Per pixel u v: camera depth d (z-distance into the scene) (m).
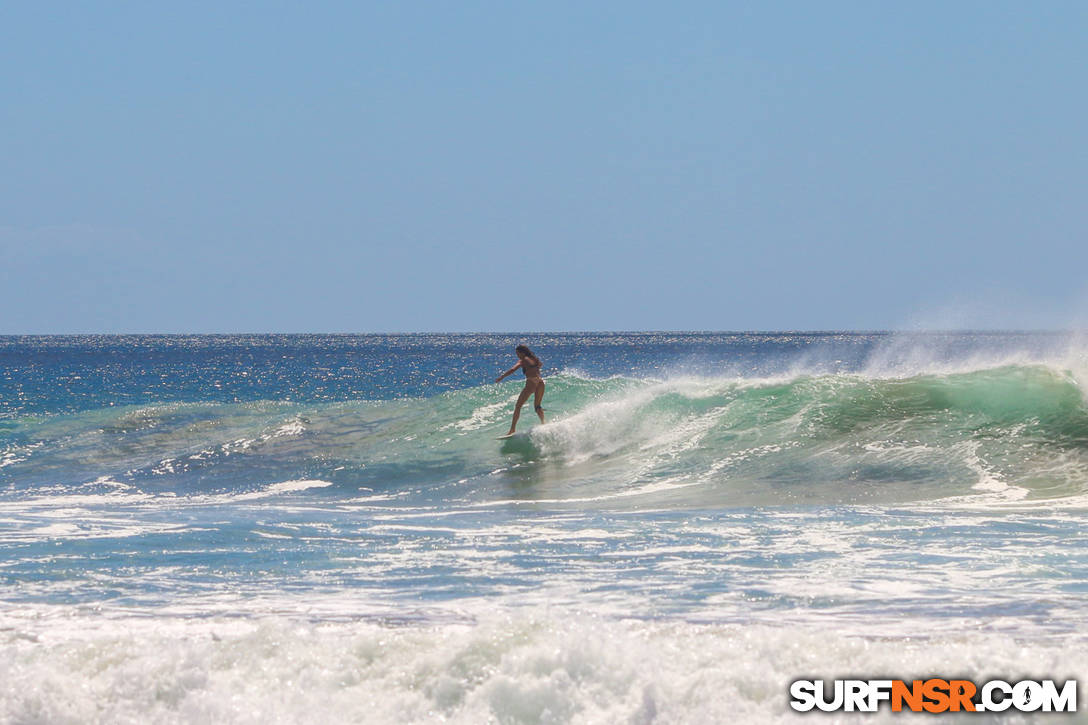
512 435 65.06
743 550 36.16
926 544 36.69
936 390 61.78
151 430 74.88
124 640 20.91
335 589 30.23
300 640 21.03
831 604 27.33
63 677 19.08
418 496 54.47
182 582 31.52
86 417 79.62
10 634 24.08
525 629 20.64
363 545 38.44
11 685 18.44
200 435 72.69
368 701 18.69
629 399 66.44
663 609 26.97
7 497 56.91
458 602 28.19
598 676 18.84
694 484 53.50
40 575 32.72
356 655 20.34
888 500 48.03
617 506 49.19
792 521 42.69
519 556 35.69
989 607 26.56
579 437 63.25
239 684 19.31
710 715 17.44
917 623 24.80
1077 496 47.59
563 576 31.89
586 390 73.19
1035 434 55.31
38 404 151.12
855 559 34.03
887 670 18.77
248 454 66.00
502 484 56.25
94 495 57.31
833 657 19.42
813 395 63.38
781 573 31.81
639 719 17.62
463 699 18.62
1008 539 37.53
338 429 70.25
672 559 34.62
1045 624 24.41
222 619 25.78
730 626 22.42
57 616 26.33
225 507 52.06
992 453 53.88
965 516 43.19
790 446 57.62
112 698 18.69
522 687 18.47
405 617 26.02
